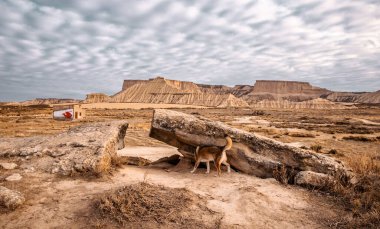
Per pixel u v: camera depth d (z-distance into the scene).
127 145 24.17
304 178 8.38
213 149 9.55
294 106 192.38
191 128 10.69
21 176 7.82
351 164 10.30
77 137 10.31
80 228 5.35
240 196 7.19
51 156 9.07
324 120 67.81
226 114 98.94
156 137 11.53
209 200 6.86
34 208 6.11
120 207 5.94
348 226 5.72
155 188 7.06
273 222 5.89
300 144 26.61
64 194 6.85
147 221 5.62
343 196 7.46
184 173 9.82
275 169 9.45
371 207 6.44
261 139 10.14
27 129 35.66
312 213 6.41
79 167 8.31
